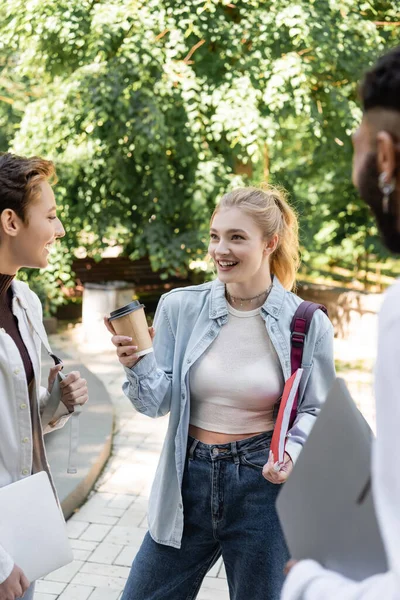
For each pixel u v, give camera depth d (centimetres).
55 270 984
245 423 215
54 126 898
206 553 226
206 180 906
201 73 889
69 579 380
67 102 886
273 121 862
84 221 984
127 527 442
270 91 811
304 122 951
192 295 227
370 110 102
